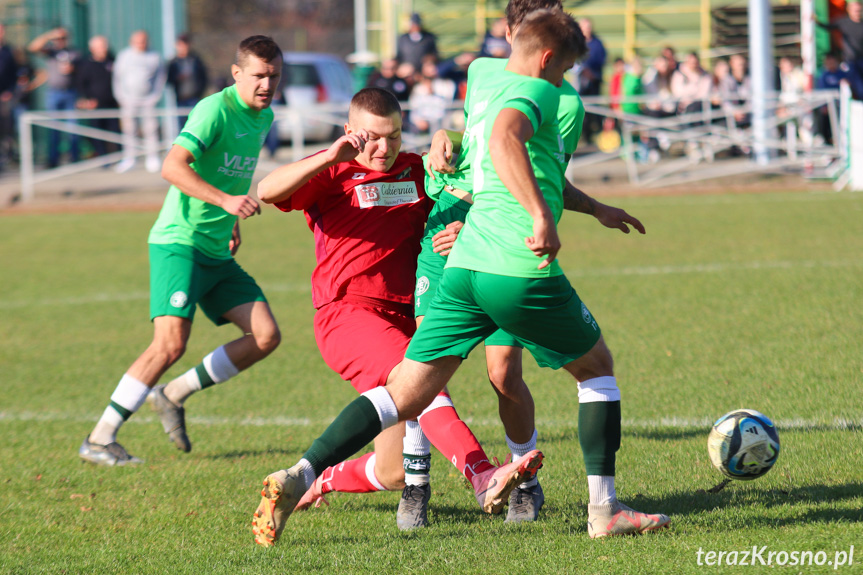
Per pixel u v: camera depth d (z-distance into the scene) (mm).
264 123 14562
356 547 10219
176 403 14688
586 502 11516
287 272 29891
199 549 10430
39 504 12391
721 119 49906
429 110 46094
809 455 12547
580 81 49812
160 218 14539
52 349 21953
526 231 9414
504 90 9648
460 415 15906
